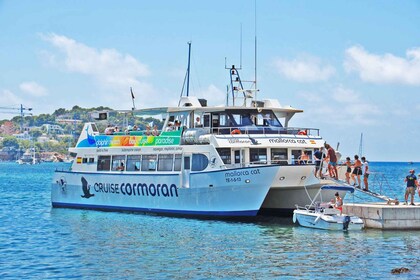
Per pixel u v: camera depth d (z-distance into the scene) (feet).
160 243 107.96
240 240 110.01
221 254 98.48
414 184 123.85
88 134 158.40
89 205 157.07
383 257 96.17
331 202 126.00
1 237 117.60
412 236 112.78
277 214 139.54
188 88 164.04
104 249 103.45
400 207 118.83
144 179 141.69
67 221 138.41
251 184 122.93
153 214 141.38
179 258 95.76
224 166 126.62
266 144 129.18
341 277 84.58
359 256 96.73
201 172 129.80
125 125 162.61
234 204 125.80
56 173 166.81
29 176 494.18
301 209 133.59
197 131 132.57
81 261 94.58
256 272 87.15
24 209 174.19
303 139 132.98
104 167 153.28
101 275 85.87
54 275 86.17
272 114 139.95
